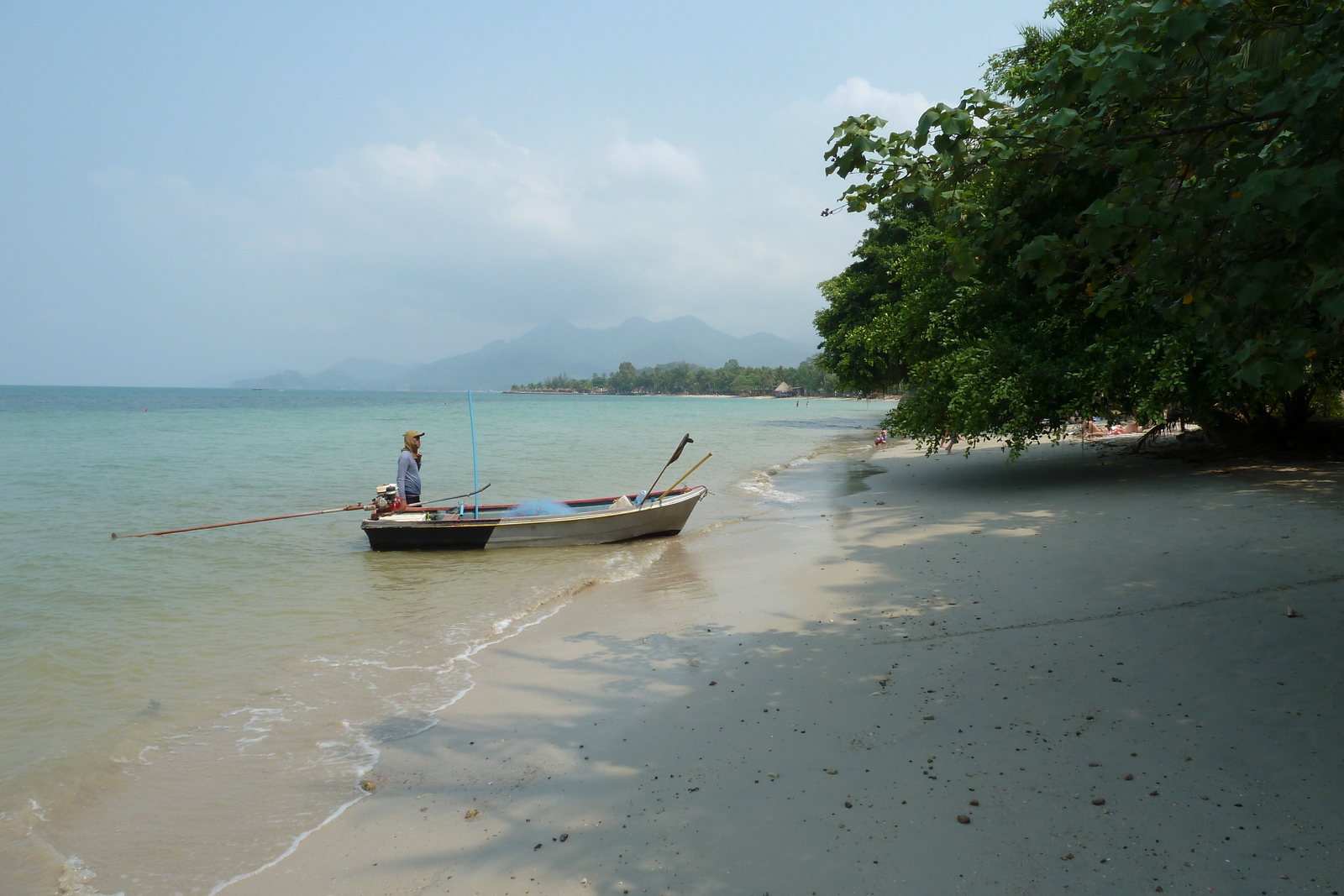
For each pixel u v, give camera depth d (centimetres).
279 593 901
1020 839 341
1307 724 407
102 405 9175
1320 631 522
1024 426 1173
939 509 1225
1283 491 971
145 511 1491
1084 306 690
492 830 393
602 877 345
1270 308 319
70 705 570
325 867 370
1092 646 555
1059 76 357
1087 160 379
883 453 2627
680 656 638
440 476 2075
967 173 405
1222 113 349
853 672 563
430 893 344
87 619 793
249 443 3256
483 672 631
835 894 317
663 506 1200
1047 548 866
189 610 826
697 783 423
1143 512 971
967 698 494
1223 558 716
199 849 389
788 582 855
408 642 717
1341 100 292
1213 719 427
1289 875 299
